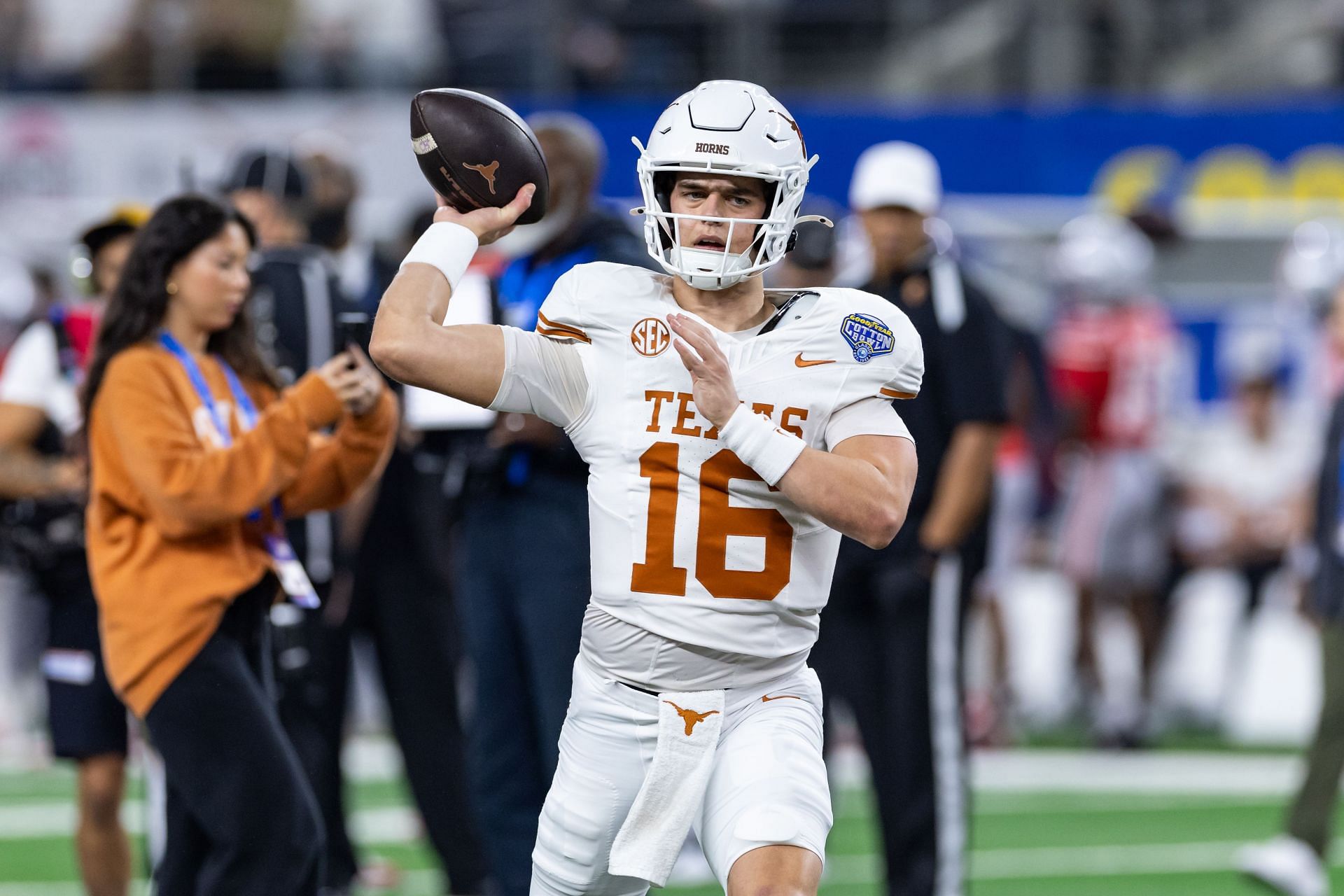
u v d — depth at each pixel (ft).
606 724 38.19
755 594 36.94
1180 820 86.63
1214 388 134.31
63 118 130.82
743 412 35.19
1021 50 143.84
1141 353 105.09
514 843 57.77
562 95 140.67
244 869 46.42
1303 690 112.16
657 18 142.20
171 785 48.44
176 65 137.18
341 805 66.13
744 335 37.27
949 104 140.05
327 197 73.67
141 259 48.98
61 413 59.98
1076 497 105.91
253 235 51.37
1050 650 112.37
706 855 37.58
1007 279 133.18
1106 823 85.81
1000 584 106.22
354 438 50.70
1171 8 144.25
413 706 65.41
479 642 58.03
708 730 37.27
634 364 37.06
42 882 72.23
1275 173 134.92
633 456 36.96
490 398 36.52
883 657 61.93
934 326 62.03
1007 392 61.93
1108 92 143.74
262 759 46.44
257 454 46.91
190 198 50.03
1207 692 112.68
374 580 65.05
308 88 137.90
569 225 57.52
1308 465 107.24
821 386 36.76
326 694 64.85
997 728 106.52
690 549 36.76
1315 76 144.87
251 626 48.29
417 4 139.54
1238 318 134.31
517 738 57.93
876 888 72.33
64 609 56.75
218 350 51.37
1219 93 144.15
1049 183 135.03
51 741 57.26
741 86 36.88
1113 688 108.78
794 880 35.27
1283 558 107.65
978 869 76.02
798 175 36.52
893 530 35.86
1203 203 135.23
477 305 58.03
